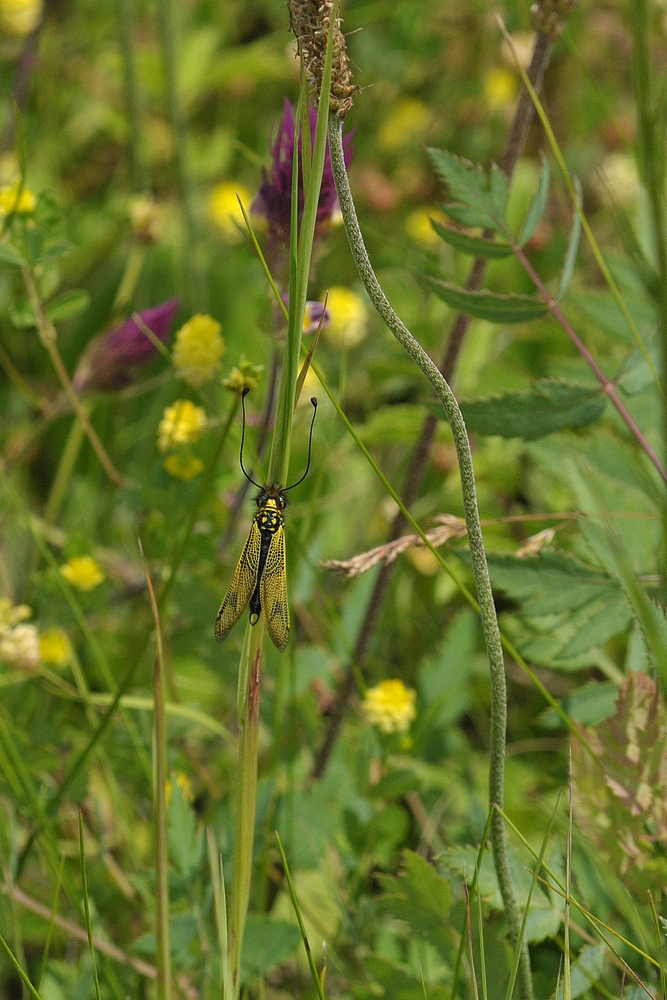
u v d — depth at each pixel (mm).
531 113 1424
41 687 1479
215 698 1498
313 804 1445
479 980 1374
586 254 1597
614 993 1403
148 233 1554
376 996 1401
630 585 1335
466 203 1413
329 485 1571
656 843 1390
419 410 1538
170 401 1595
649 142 1295
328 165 1399
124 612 1540
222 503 1502
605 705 1419
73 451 1526
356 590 1521
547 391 1415
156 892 1336
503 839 1364
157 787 1335
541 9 1413
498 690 1351
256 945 1404
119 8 1595
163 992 1338
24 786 1436
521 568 1411
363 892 1452
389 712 1458
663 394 1319
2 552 1541
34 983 1432
